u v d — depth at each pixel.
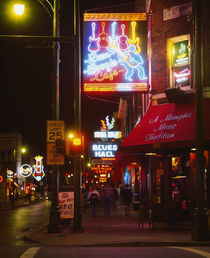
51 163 16.00
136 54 18.33
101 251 10.66
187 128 15.11
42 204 51.69
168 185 16.98
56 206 16.16
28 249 11.22
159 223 16.84
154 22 18.75
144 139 16.19
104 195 24.28
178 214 17.00
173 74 18.09
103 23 18.59
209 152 15.48
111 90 18.09
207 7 16.75
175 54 18.14
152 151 16.75
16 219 26.66
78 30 16.48
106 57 18.28
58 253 10.22
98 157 39.94
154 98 18.22
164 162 17.22
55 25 16.41
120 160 21.97
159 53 18.44
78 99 16.30
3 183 62.62
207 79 16.27
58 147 15.85
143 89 18.09
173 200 17.03
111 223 19.72
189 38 17.73
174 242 12.18
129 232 15.34
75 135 16.12
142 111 26.50
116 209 32.47
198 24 13.20
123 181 45.56
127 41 18.42
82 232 15.63
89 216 24.89
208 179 15.35
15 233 18.02
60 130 16.12
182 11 17.97
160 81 18.22
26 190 84.44
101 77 18.16
